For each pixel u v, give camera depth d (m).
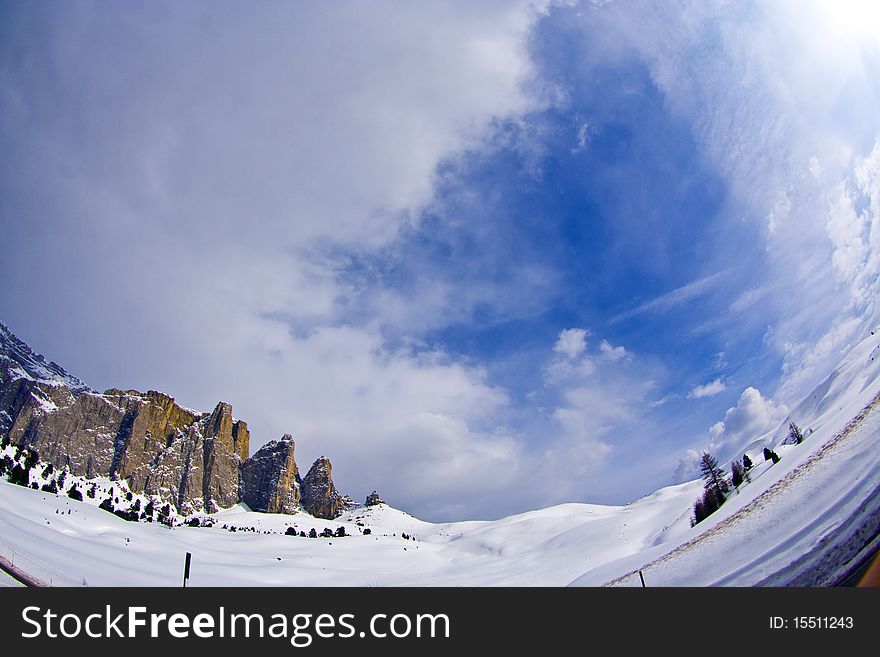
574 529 173.38
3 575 50.38
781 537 41.94
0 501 116.44
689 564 51.12
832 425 62.31
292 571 161.62
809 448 60.81
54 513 135.38
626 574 67.50
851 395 81.88
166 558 133.00
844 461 46.88
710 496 88.69
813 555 35.91
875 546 32.47
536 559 153.25
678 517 122.06
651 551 77.75
